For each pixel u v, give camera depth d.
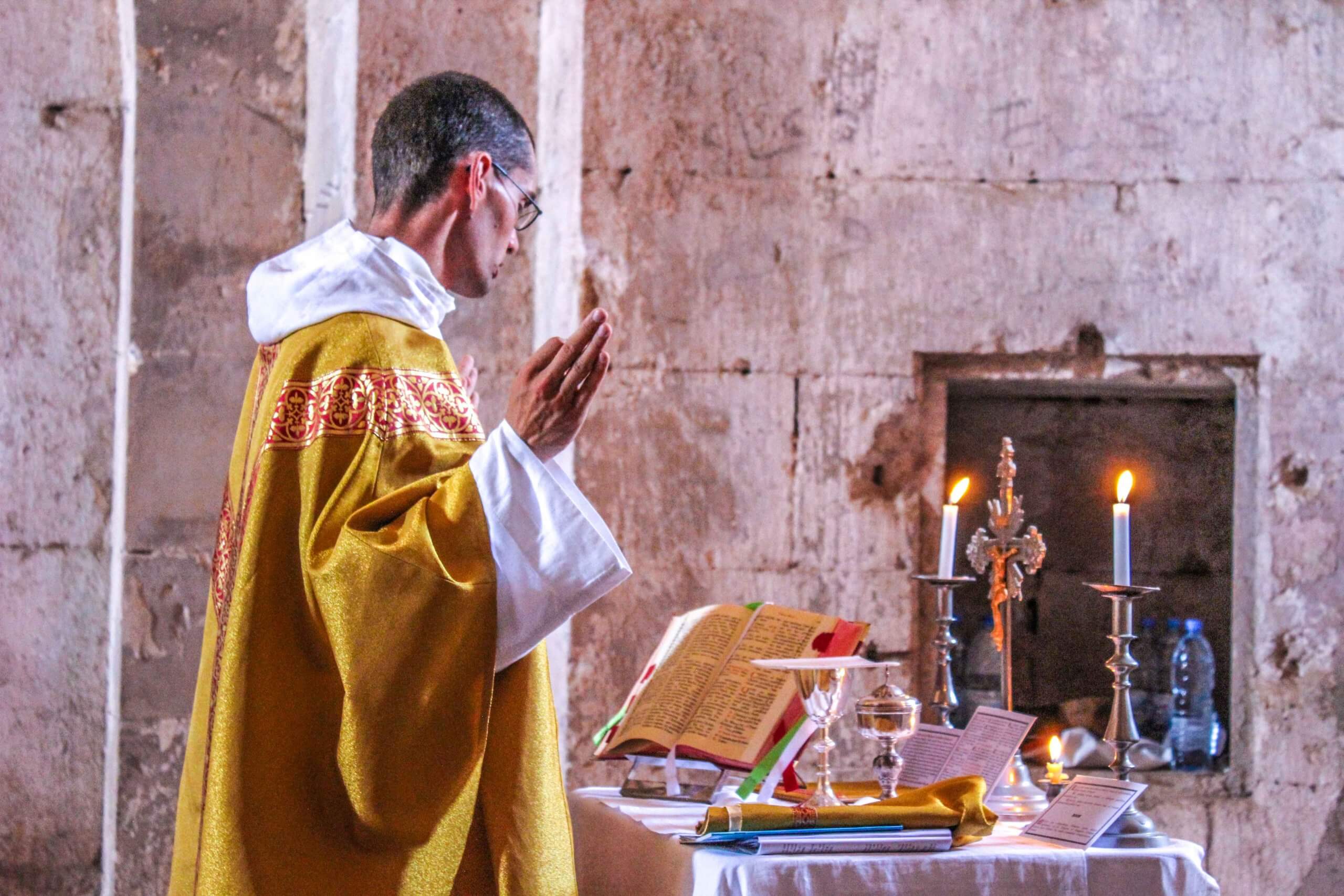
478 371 4.09
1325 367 4.14
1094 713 4.44
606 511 4.09
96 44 3.84
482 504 2.09
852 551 4.11
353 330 2.22
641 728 2.66
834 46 4.20
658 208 4.15
